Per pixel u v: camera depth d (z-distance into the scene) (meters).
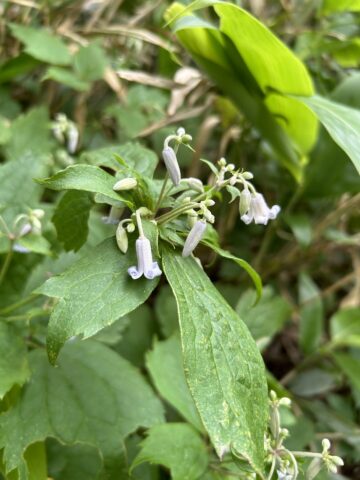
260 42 0.27
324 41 0.40
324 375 0.38
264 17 0.43
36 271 0.27
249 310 0.32
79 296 0.18
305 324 0.38
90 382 0.25
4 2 0.40
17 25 0.37
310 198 0.36
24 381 0.23
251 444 0.17
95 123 0.42
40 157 0.29
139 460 0.22
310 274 0.44
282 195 0.39
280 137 0.33
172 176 0.19
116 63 0.42
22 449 0.22
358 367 0.36
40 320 0.26
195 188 0.20
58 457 0.26
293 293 0.43
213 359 0.17
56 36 0.39
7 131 0.34
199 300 0.18
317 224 0.41
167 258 0.19
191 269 0.19
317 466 0.21
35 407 0.23
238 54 0.29
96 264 0.18
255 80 0.30
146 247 0.18
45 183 0.18
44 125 0.35
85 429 0.23
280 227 0.41
